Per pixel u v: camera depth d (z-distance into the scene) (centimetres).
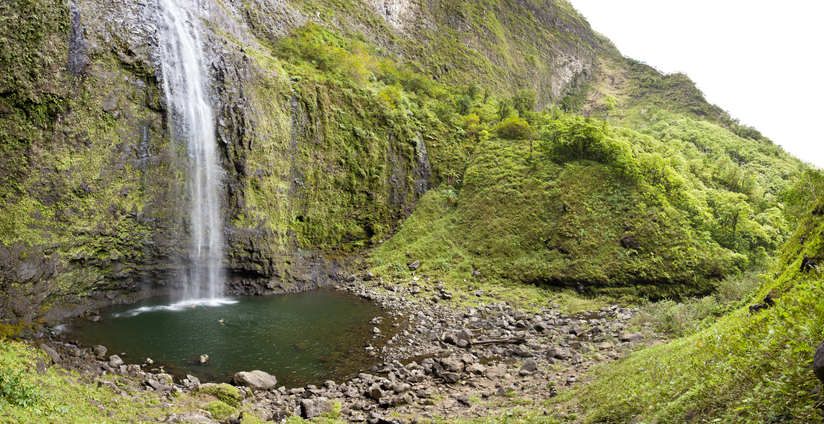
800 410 455
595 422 810
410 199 4091
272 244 2983
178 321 2094
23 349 1256
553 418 916
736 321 1027
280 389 1388
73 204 2086
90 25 2261
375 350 1823
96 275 2175
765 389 519
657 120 8938
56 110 2061
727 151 7512
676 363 905
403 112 4269
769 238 3675
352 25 5922
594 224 3412
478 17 8562
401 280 3188
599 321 2336
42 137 2005
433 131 4547
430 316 2427
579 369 1496
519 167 4116
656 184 3716
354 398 1338
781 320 673
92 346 1661
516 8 10306
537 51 9906
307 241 3319
